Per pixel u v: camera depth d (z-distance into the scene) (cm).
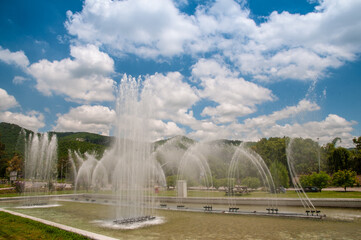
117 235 1041
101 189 3788
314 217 1286
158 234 1052
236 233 1051
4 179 5616
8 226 1053
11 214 1334
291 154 4100
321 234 1006
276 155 4047
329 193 2362
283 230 1080
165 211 1656
